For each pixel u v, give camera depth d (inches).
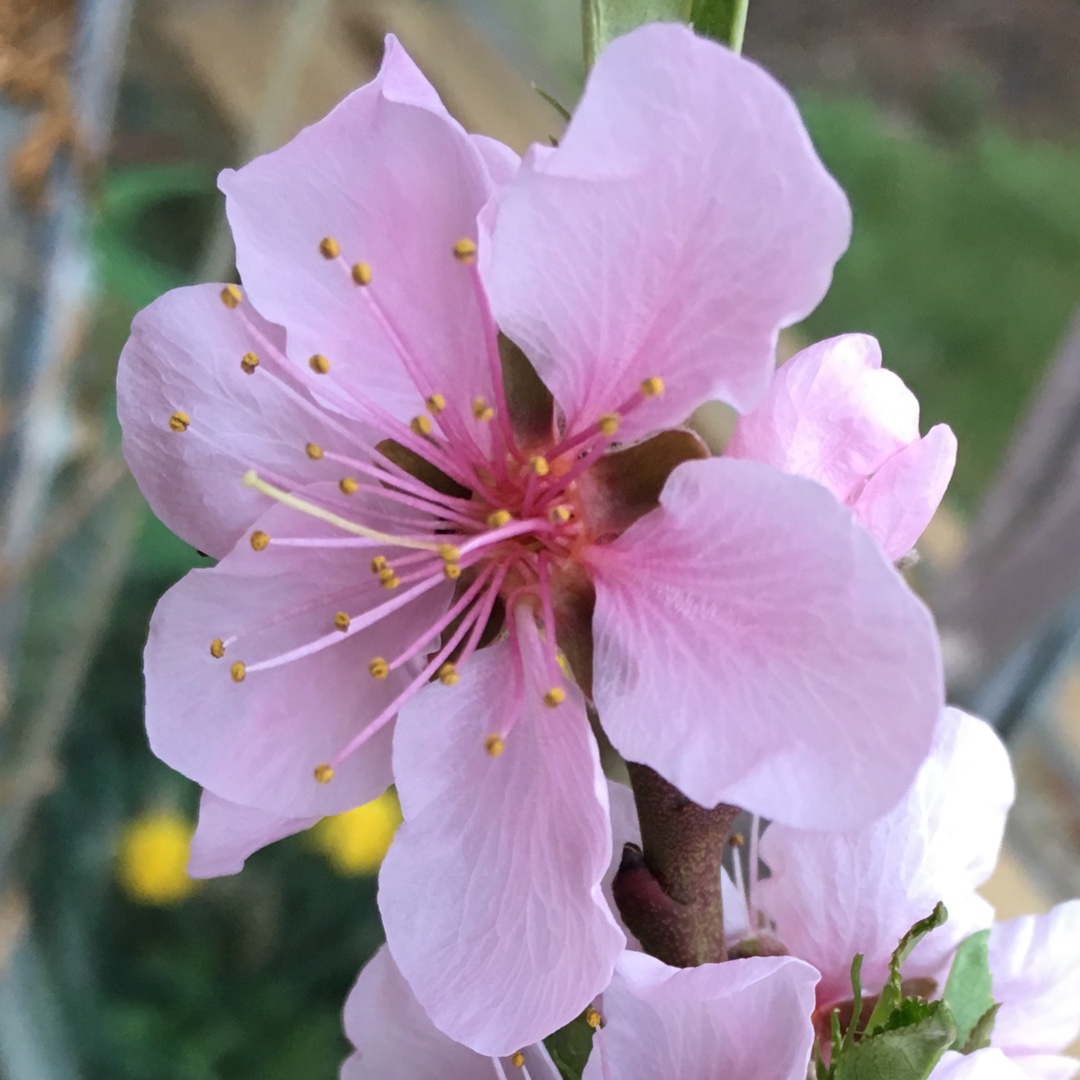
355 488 2.7
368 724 2.7
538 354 2.5
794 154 2.1
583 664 2.6
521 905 2.4
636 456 2.5
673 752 2.3
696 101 2.1
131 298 7.1
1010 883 6.8
